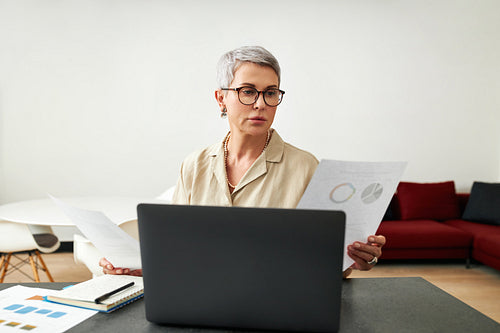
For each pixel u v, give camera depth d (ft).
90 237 3.60
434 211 14.82
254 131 3.82
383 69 15.75
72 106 15.12
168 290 2.78
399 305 3.40
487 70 15.88
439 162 16.08
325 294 2.61
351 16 15.57
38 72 14.92
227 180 4.18
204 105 15.52
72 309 3.25
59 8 14.88
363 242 3.48
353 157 15.93
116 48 15.19
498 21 15.74
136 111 15.37
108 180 15.43
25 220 8.27
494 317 9.24
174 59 15.37
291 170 4.10
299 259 2.60
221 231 2.65
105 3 15.03
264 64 3.67
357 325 3.02
